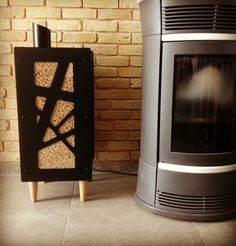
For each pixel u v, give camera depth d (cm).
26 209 141
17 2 170
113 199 152
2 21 170
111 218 134
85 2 173
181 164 131
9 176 180
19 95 134
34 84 134
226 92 132
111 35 176
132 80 181
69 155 142
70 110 138
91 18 174
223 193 132
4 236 119
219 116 133
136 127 185
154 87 131
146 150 140
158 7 123
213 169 130
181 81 129
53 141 140
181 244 116
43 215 136
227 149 134
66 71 134
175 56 125
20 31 172
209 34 120
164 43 126
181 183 131
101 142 185
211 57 126
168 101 129
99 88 180
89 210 141
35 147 139
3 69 174
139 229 125
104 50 177
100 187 167
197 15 119
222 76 130
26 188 164
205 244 116
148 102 136
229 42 123
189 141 133
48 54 132
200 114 132
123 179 179
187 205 132
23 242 115
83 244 115
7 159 182
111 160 187
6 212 138
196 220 131
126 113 183
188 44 122
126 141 186
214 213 132
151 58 131
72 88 136
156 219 134
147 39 133
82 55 133
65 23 174
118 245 114
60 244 114
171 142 131
